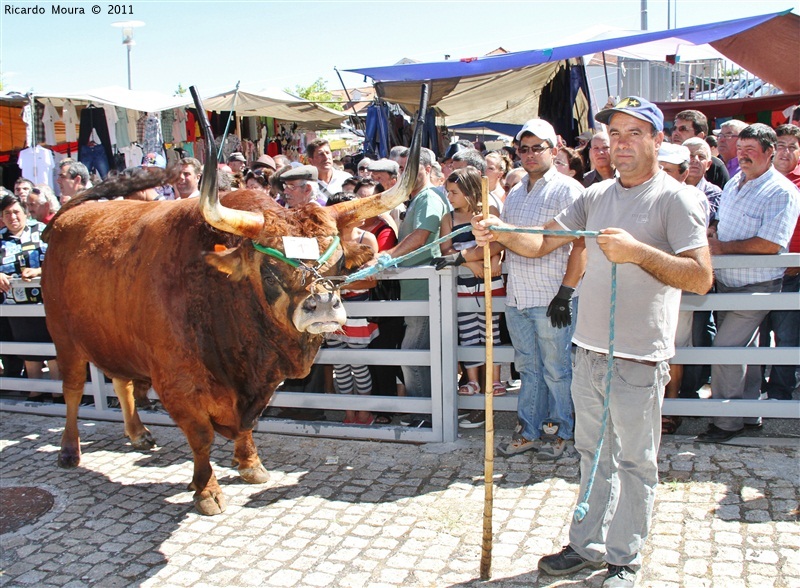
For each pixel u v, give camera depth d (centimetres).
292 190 580
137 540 411
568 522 399
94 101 980
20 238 658
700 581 335
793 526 378
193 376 418
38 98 1000
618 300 317
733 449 480
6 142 1055
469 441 525
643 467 325
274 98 1162
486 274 334
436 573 357
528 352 489
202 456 439
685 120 656
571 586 341
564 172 679
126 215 484
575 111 1004
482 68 770
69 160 704
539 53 748
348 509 432
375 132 988
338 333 536
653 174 315
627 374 321
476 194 501
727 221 500
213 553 392
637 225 312
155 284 420
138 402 599
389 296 566
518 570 355
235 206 389
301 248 358
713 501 410
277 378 417
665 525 387
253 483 476
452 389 516
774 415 480
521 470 471
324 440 546
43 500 470
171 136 1144
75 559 394
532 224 473
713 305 486
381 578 356
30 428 616
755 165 480
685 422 547
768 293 479
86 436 589
